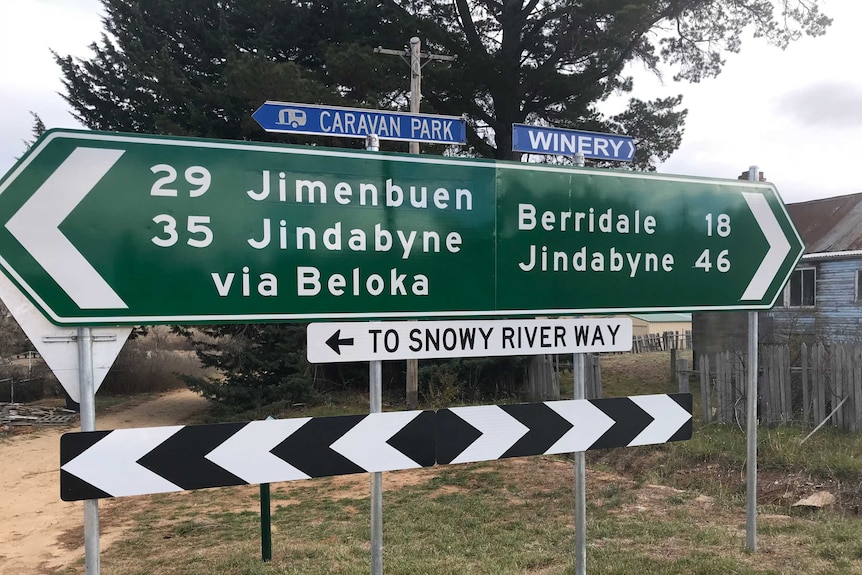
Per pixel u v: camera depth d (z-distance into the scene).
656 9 15.41
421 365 15.41
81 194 2.36
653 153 17.73
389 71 14.70
